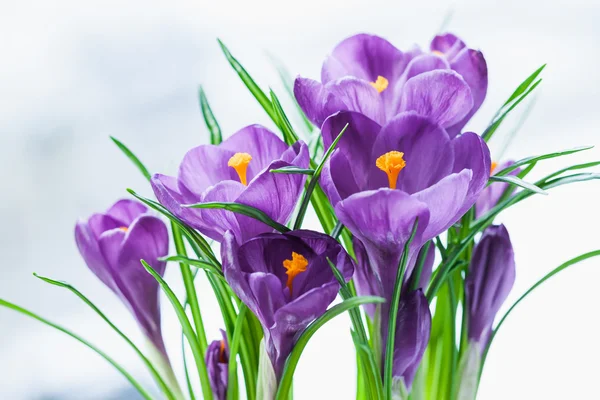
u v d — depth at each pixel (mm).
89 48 1789
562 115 1704
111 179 1774
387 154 575
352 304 561
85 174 1764
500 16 1751
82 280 1676
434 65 613
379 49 641
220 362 663
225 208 569
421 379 674
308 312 560
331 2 1813
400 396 604
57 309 1673
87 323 1623
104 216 672
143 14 1799
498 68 1725
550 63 1714
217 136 692
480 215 679
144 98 1795
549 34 1728
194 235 601
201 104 695
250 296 567
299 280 575
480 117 1716
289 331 573
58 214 1743
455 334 668
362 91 602
